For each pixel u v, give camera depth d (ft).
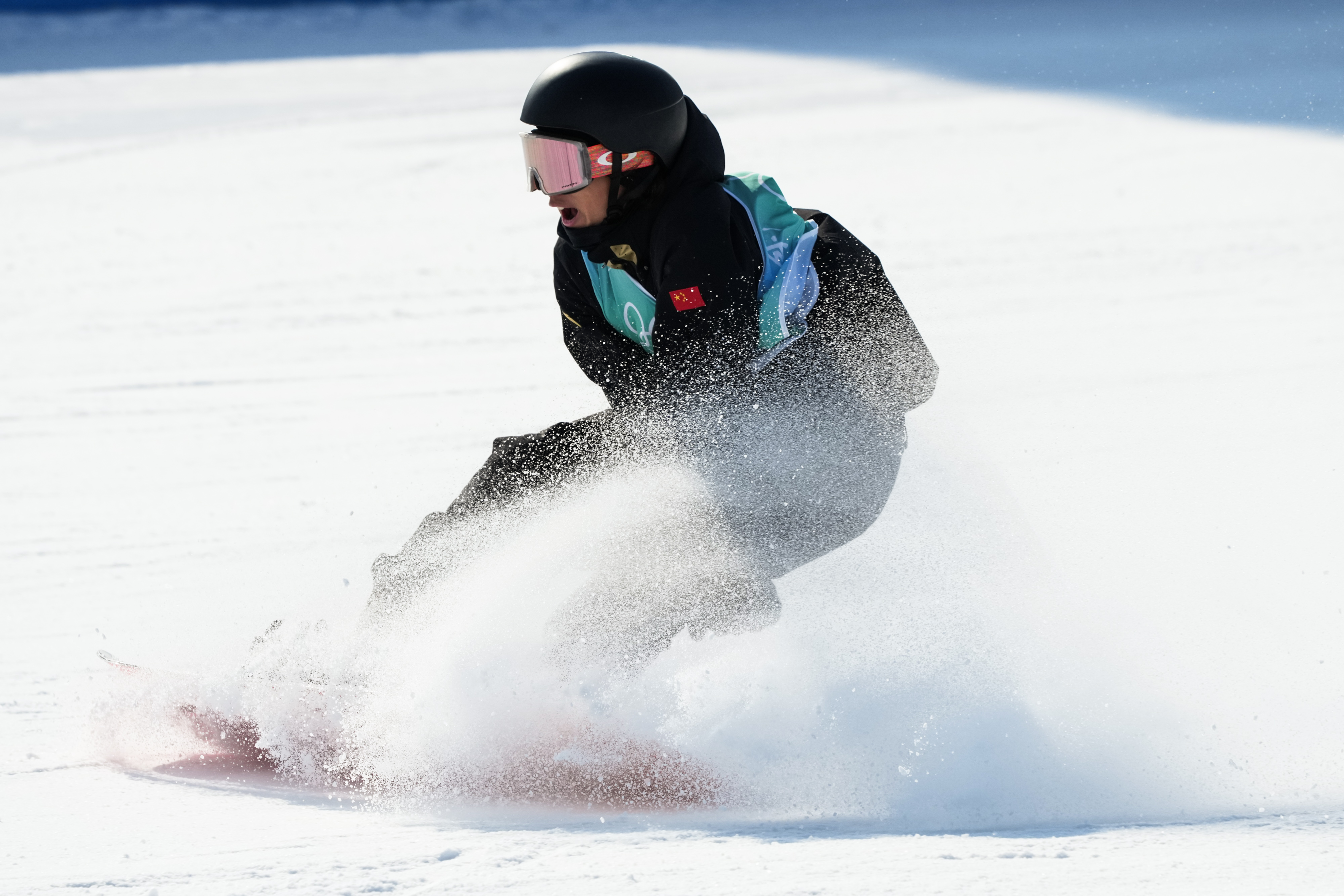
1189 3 396.16
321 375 96.43
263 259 137.49
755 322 32.58
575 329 36.83
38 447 80.23
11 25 439.22
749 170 178.70
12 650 47.11
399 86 290.76
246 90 289.53
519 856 26.55
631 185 33.12
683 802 31.58
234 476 73.51
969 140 197.47
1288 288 110.73
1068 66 284.20
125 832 29.17
